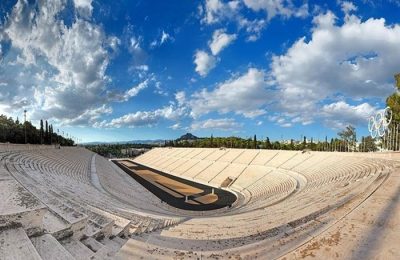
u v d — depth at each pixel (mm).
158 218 16344
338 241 6324
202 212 31344
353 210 8898
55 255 4715
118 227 8953
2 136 61531
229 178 60125
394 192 11148
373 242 6207
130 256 5816
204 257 5875
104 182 36656
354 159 36938
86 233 6727
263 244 6551
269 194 37812
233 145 113812
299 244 6355
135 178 68375
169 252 6137
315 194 19766
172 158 103125
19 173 17641
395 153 33438
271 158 63531
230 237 7953
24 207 5688
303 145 94062
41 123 82312
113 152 193125
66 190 16750
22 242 4547
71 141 151875
